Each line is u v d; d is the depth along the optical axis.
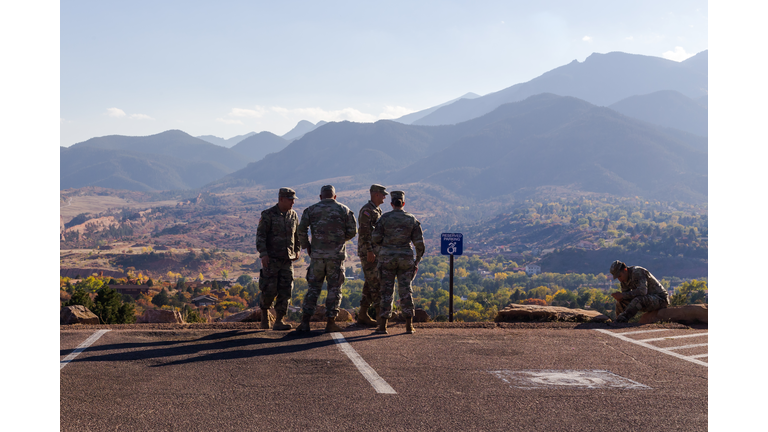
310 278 6.65
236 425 3.27
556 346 5.83
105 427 3.21
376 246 7.21
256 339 6.01
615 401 3.91
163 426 3.23
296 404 3.69
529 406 3.75
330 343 5.82
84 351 5.23
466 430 3.27
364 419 3.41
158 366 4.70
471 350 5.57
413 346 5.73
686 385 4.35
